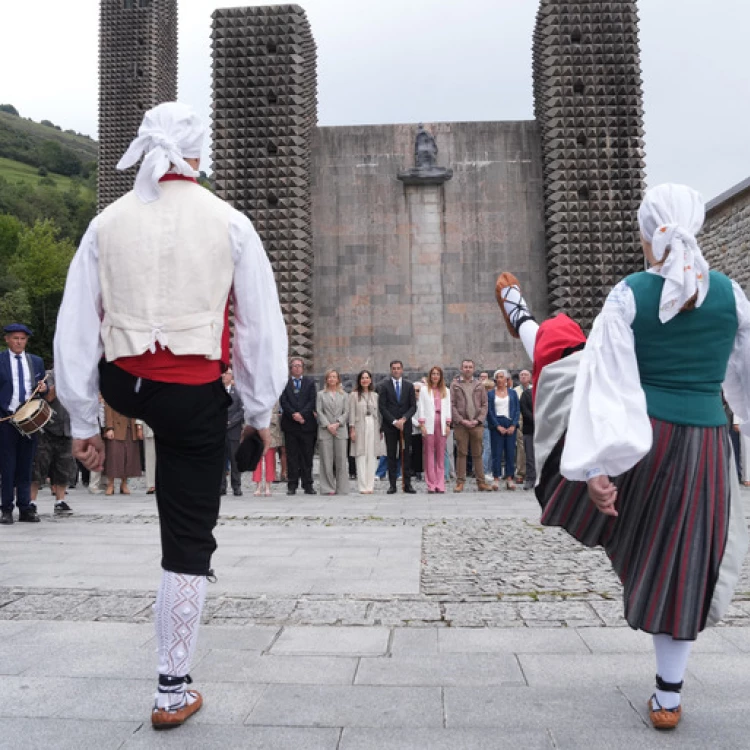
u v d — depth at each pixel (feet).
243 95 70.54
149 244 9.25
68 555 20.72
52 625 13.47
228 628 13.19
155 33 167.84
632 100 69.46
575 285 67.72
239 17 71.31
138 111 165.99
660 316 8.86
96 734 8.73
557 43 70.13
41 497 39.52
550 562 19.54
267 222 68.59
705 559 8.69
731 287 9.25
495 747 8.32
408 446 41.14
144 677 10.66
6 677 10.66
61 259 248.73
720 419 9.13
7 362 27.78
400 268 72.64
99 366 9.70
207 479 9.31
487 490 42.22
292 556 20.42
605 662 11.28
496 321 71.97
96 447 9.73
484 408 42.14
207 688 10.21
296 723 9.02
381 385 41.24
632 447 8.30
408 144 73.77
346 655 11.69
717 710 9.38
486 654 11.71
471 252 72.69
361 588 16.40
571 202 68.44
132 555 20.72
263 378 9.79
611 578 17.44
